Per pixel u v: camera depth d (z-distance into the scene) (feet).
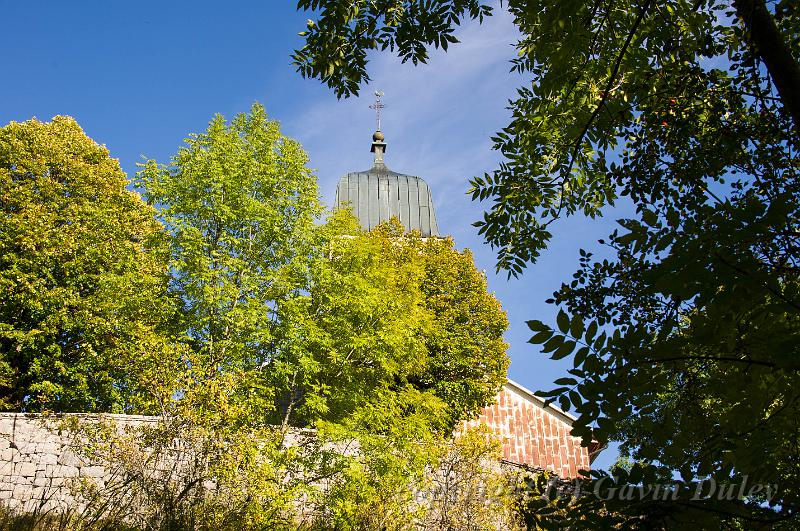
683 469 10.38
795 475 10.57
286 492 39.81
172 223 54.75
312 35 18.58
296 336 51.16
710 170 17.28
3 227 67.82
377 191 119.85
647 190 18.37
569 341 10.20
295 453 43.39
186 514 29.96
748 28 12.32
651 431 10.82
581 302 16.29
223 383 35.53
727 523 9.88
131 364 37.50
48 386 60.59
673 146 18.13
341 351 55.57
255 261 56.54
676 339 10.02
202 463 31.94
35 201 71.31
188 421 32.65
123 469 32.14
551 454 74.64
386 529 41.63
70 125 80.53
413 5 18.65
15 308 65.92
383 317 58.49
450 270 81.25
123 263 57.57
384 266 64.44
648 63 18.29
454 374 75.10
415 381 74.74
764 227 9.35
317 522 41.83
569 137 19.95
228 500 32.24
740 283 9.29
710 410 11.81
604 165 19.94
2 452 43.14
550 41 18.28
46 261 66.59
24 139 73.77
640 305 15.61
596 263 16.42
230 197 56.85
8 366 62.75
